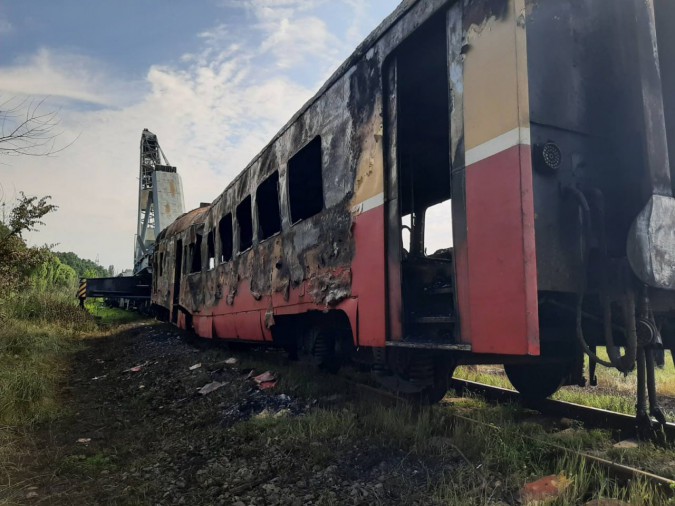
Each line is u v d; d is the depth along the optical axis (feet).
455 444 13.57
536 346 10.03
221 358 33.30
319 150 22.13
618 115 12.75
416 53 15.48
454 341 12.69
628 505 9.73
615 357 11.51
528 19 12.15
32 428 20.25
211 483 13.41
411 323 15.03
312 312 23.58
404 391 17.25
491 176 11.15
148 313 84.94
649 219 11.00
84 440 18.53
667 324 14.37
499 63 11.11
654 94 11.98
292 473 13.48
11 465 16.06
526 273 10.16
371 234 15.89
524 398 19.10
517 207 10.41
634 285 11.43
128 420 21.53
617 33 12.92
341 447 14.69
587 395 21.15
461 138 12.24
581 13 13.20
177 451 16.46
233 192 33.09
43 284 67.00
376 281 15.47
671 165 13.25
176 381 27.86
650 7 12.30
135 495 13.25
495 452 12.78
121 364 36.88
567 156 12.28
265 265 26.03
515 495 10.82
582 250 11.56
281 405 20.18
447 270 17.12
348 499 11.67
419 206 23.35
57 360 36.63
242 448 15.57
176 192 118.21
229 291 32.78
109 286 84.38
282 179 23.93
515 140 10.55
